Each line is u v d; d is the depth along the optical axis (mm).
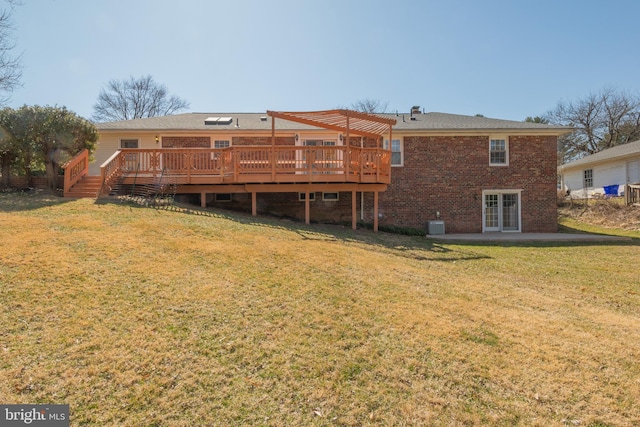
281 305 4168
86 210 8258
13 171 11156
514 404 2730
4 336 3037
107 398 2496
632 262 8695
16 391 2469
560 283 6641
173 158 11453
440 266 7391
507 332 3955
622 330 4270
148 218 7996
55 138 10602
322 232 9922
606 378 3123
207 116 17047
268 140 14625
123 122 15172
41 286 3975
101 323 3387
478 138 14508
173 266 5059
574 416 2629
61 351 2922
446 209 14445
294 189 11703
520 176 14578
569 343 3770
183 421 2365
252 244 6789
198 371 2859
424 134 14383
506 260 8664
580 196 24312
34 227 6305
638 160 20672
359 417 2523
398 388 2850
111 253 5281
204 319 3658
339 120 11992
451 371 3111
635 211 16281
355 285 5117
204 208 11172
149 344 3133
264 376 2881
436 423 2502
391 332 3744
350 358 3213
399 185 14414
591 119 35938
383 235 11625
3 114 10094
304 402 2633
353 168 11719
